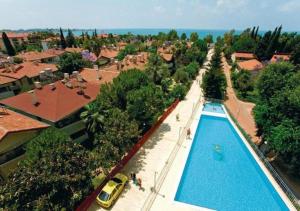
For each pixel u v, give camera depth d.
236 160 29.09
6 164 21.55
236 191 23.38
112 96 30.00
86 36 140.75
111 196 20.28
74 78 36.78
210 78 49.81
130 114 28.69
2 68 55.59
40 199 14.81
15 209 14.05
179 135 34.22
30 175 15.30
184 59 80.56
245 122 40.28
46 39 141.88
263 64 66.25
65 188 16.27
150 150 29.77
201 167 27.39
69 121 28.69
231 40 132.00
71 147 19.11
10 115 25.14
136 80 34.53
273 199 22.38
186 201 21.73
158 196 21.88
